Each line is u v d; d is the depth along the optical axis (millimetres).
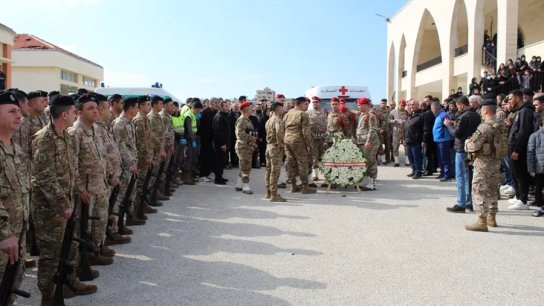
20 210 3543
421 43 35438
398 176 13500
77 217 4848
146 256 5855
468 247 6145
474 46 23484
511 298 4449
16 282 3609
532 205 8898
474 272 5180
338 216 8047
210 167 12531
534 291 4625
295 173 10672
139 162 7730
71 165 4371
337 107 11680
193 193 10531
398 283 4852
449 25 27625
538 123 8281
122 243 6395
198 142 12656
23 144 6344
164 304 4348
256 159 15812
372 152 10875
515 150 8445
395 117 16281
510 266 5379
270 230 7090
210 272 5234
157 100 8789
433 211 8445
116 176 6043
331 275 5109
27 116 6512
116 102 7438
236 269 5332
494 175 7004
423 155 13820
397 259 5652
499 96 11266
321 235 6789
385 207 8828
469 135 8133
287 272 5211
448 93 27781
